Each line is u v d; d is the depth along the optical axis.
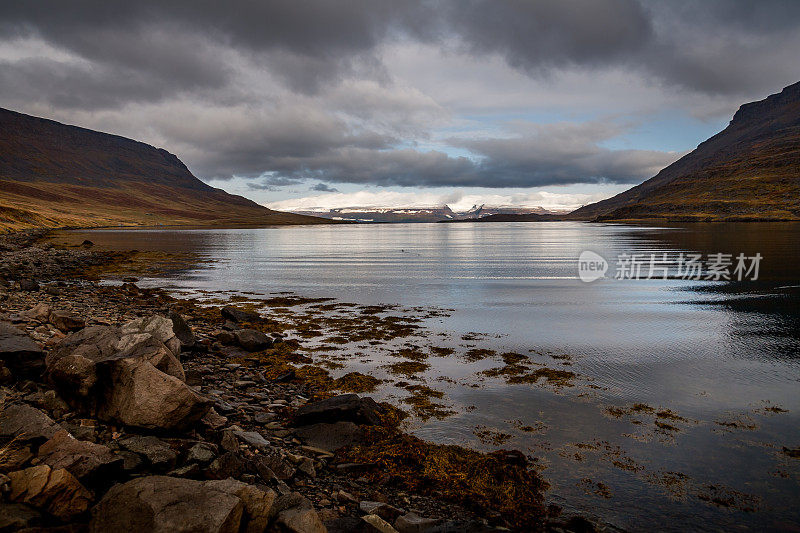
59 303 29.55
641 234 166.25
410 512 9.62
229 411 14.02
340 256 90.81
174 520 6.76
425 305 36.53
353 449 12.30
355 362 21.31
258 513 7.62
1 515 6.62
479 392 17.52
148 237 166.00
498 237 184.00
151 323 14.80
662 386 18.28
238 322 28.61
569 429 14.36
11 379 12.23
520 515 9.88
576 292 43.16
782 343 24.64
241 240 159.75
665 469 12.03
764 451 13.06
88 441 9.66
